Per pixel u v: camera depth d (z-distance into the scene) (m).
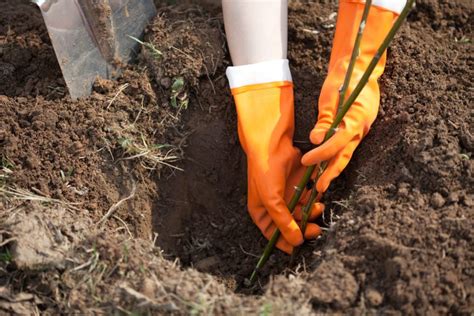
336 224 1.01
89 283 0.95
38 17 1.30
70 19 1.11
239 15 1.12
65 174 1.09
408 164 1.03
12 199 1.04
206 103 1.17
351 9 1.08
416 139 1.04
